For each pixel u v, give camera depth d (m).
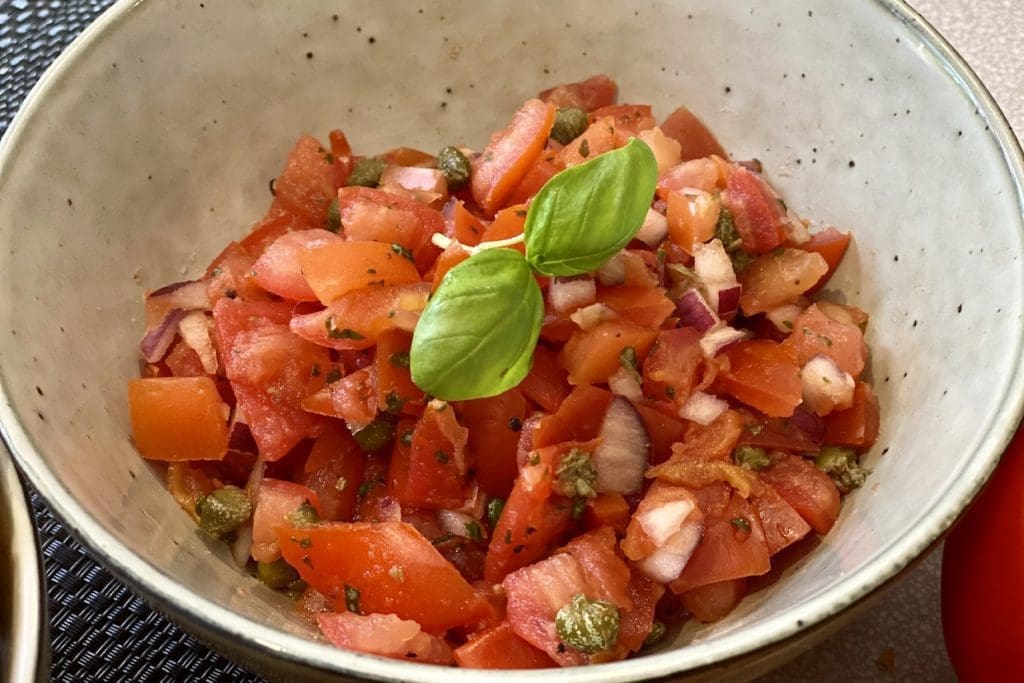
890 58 0.28
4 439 0.24
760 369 0.27
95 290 0.28
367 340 0.27
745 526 0.26
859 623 0.27
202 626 0.22
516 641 0.25
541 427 0.26
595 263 0.26
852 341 0.28
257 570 0.27
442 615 0.25
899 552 0.22
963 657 0.25
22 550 0.24
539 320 0.25
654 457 0.27
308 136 0.31
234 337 0.28
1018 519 0.25
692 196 0.28
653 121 0.32
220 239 0.31
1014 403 0.23
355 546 0.25
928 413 0.26
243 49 0.30
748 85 0.31
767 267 0.29
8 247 0.26
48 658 0.23
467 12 0.31
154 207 0.30
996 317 0.25
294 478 0.28
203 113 0.30
